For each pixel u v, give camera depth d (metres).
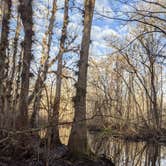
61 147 16.06
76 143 16.28
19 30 17.97
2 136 9.79
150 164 19.69
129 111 30.75
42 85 8.86
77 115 16.22
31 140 10.46
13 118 10.73
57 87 10.84
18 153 12.17
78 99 16.27
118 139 26.95
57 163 13.66
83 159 15.88
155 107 18.86
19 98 11.38
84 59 16.88
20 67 12.57
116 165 17.77
